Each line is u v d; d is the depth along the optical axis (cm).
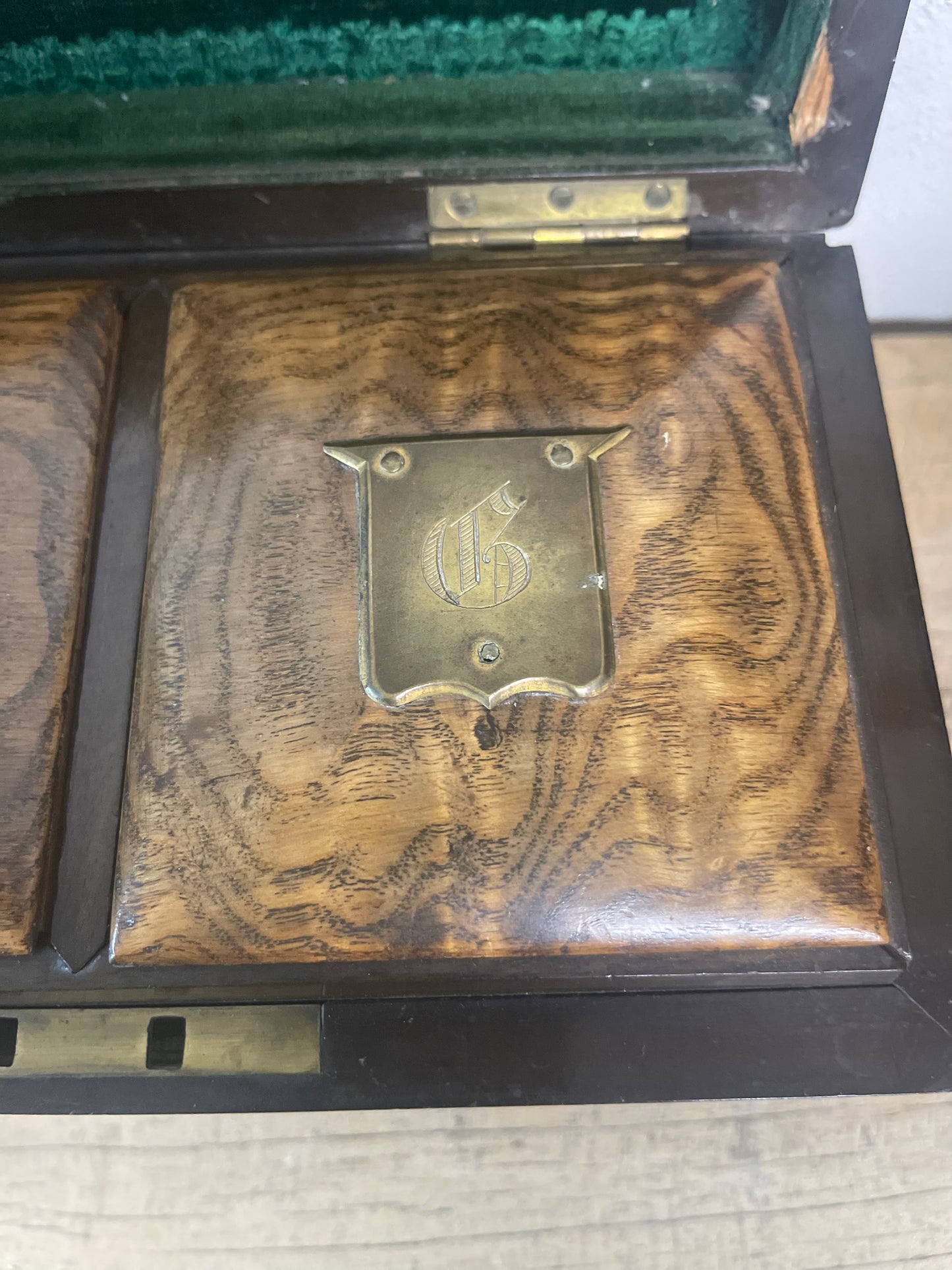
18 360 50
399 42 50
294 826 43
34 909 43
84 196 50
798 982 43
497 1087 43
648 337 50
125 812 44
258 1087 43
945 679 71
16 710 45
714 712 44
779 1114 61
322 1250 59
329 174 50
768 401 49
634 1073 43
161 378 51
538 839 42
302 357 50
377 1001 43
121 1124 61
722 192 51
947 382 79
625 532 46
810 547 46
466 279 52
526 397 49
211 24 49
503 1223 59
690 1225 59
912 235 75
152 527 48
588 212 52
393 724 44
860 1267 58
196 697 45
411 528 47
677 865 42
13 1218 59
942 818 44
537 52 51
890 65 46
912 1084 42
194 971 43
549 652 44
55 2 48
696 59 51
